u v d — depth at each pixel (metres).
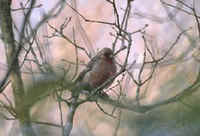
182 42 6.55
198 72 3.89
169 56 5.79
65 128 4.61
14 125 3.86
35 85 2.21
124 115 4.12
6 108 3.54
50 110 2.42
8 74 3.87
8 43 4.48
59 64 3.15
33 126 3.73
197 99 2.25
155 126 3.15
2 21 4.56
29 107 2.33
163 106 3.09
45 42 4.98
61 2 3.19
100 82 6.86
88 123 5.84
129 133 3.80
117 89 6.03
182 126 2.57
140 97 4.95
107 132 5.81
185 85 3.62
